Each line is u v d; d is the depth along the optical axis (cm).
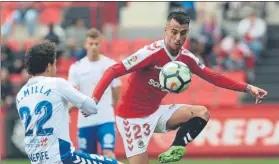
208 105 5197
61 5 7094
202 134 4988
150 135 2677
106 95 3559
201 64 2598
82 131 3600
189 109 2614
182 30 2422
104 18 6794
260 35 6300
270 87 6209
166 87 2425
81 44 6444
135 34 7162
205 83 5328
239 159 4856
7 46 5931
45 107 2256
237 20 6756
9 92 5222
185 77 2406
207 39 5872
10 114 5038
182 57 2533
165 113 2653
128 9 7419
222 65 5925
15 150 5016
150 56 2491
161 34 7175
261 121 4975
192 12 6550
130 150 2705
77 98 2298
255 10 6669
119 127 2730
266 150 4956
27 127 2280
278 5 6931
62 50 6094
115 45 6419
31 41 6506
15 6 7094
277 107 4966
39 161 2273
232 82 2609
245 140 4981
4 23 7025
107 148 3534
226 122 4997
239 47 6003
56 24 6900
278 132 4959
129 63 2475
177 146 2491
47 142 2252
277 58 6456
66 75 5853
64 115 2292
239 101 5531
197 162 4697
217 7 6875
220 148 4978
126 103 2681
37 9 7119
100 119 3553
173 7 6475
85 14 7100
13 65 5903
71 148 2300
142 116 2667
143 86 2611
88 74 3575
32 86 2294
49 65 2308
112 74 2461
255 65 6362
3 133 5025
